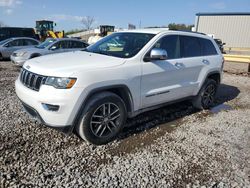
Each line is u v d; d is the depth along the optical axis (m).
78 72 3.25
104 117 3.60
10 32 23.02
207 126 4.61
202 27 29.55
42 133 3.90
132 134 4.08
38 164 3.08
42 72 3.32
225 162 3.38
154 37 4.24
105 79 3.44
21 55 10.93
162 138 4.00
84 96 3.27
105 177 2.92
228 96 7.04
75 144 3.63
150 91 4.12
